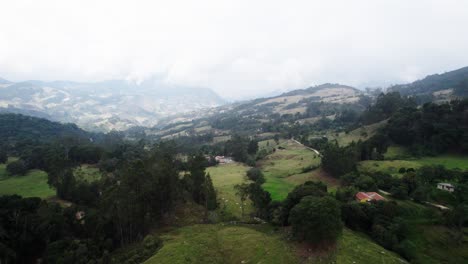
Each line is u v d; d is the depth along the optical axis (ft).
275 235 210.38
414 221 216.54
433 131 389.39
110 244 207.10
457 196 244.22
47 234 209.15
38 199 248.11
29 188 338.54
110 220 219.00
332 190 306.55
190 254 177.17
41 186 346.74
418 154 373.61
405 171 307.58
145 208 228.22
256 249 185.98
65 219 224.53
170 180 254.47
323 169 383.45
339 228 183.32
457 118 380.99
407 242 194.18
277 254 177.99
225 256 181.98
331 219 181.57
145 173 236.84
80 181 310.65
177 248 185.26
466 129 359.87
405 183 264.72
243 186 288.30
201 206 282.56
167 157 301.22
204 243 195.72
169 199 255.70
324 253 176.86
